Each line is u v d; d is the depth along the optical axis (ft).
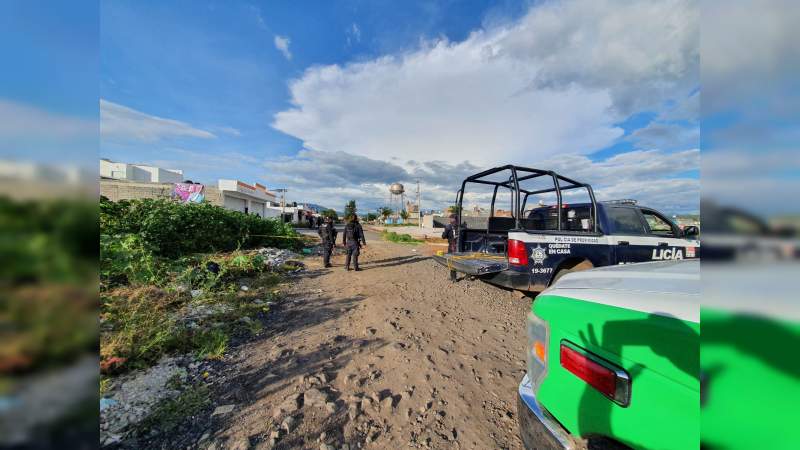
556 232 13.92
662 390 3.33
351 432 6.58
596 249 14.46
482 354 10.23
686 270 5.73
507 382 8.62
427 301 16.19
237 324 12.14
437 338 11.41
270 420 6.82
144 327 10.27
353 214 25.54
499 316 13.97
